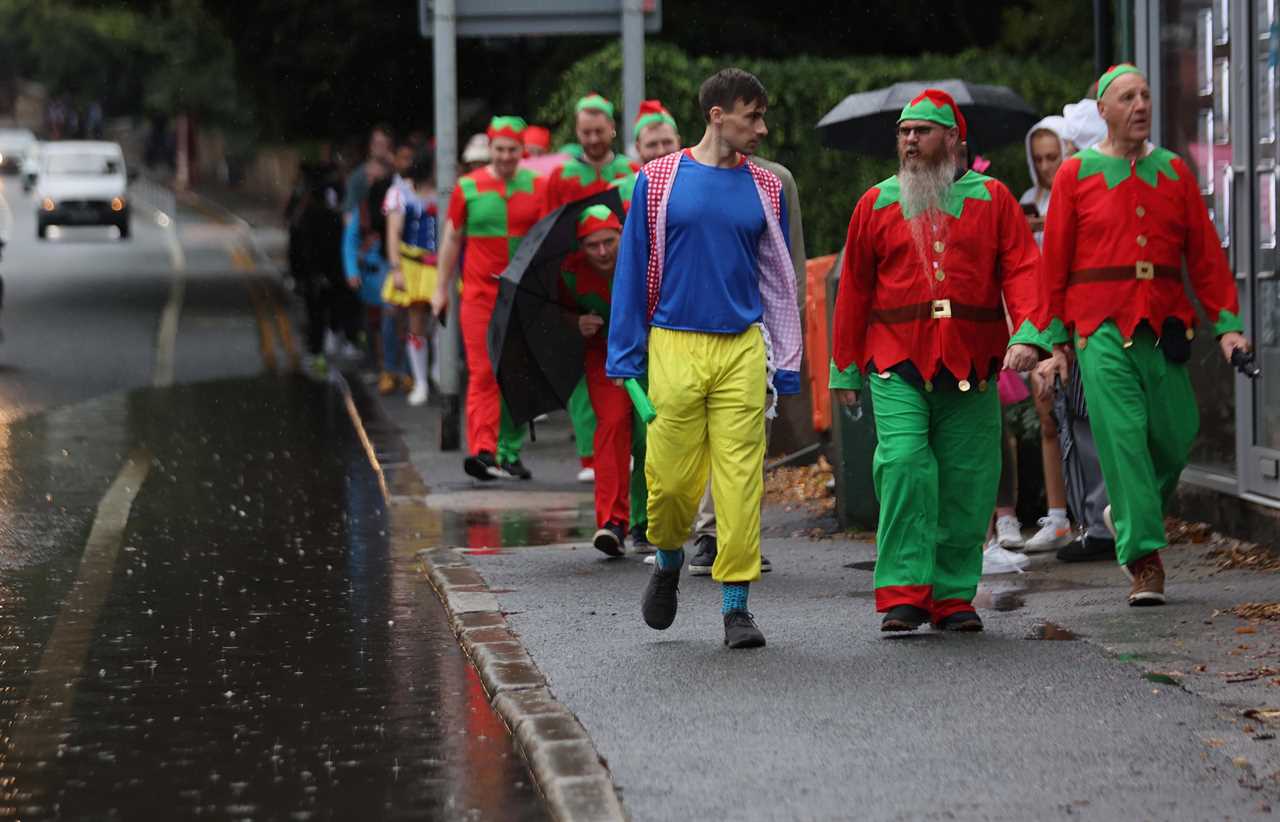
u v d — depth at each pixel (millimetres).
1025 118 29609
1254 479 21328
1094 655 16438
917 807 12547
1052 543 22438
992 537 22750
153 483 30391
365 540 24906
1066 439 21453
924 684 15641
